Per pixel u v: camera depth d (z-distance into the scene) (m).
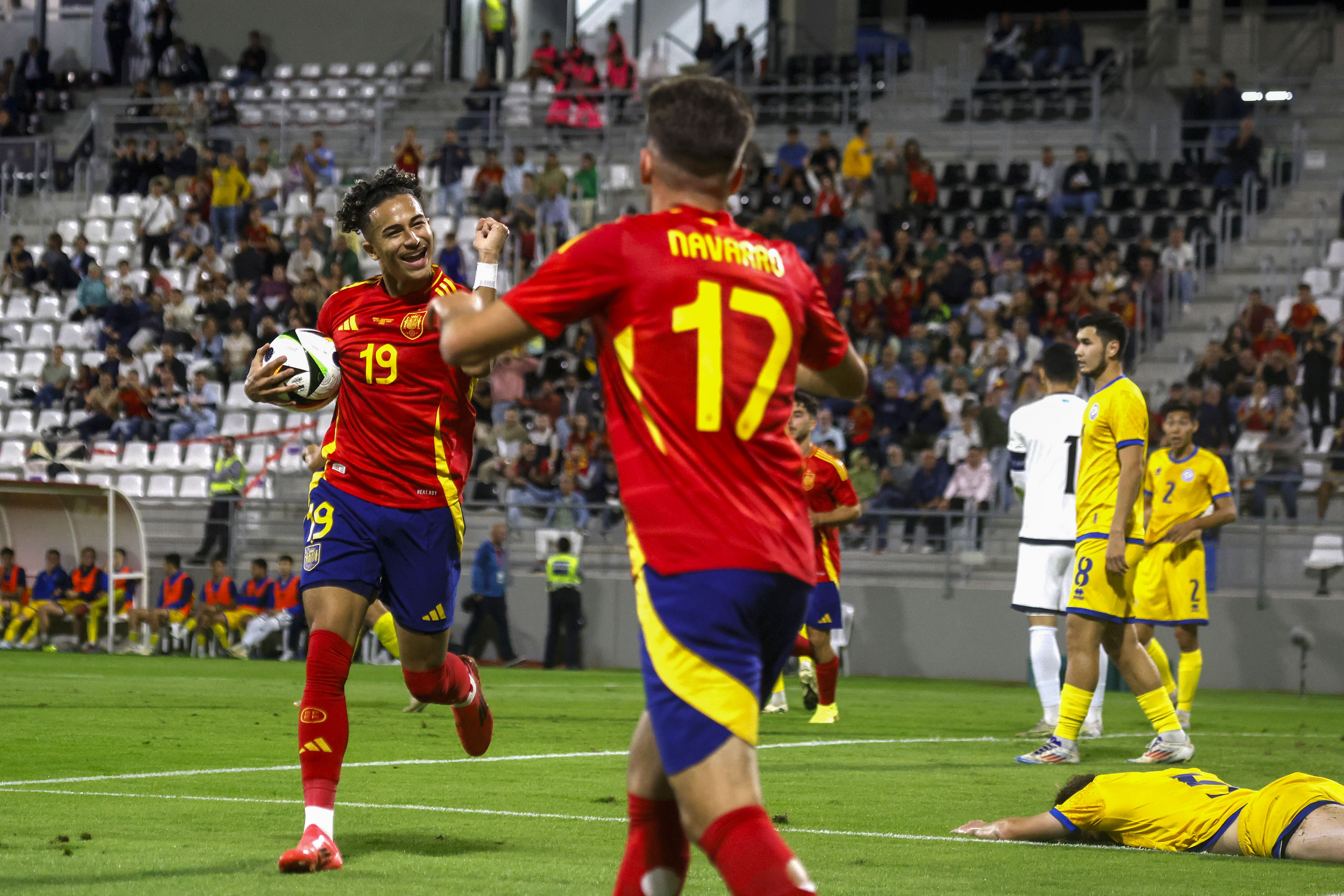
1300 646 38.75
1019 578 23.64
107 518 48.88
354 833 12.51
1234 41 71.69
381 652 47.16
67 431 57.53
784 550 7.10
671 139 7.46
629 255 7.23
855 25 80.06
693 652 6.89
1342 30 73.75
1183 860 11.78
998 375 50.88
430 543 12.35
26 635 48.59
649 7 83.06
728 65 77.31
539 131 73.94
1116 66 70.38
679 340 7.13
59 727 22.11
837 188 63.88
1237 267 58.69
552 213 63.78
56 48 89.62
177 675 36.66
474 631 48.28
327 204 70.38
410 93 81.56
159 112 79.88
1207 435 46.47
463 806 14.35
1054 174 62.84
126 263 65.50
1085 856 11.97
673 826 7.53
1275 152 62.25
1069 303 54.22
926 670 46.31
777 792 16.03
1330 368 46.53
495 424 55.25
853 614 46.81
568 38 84.62
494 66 84.75
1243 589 44.31
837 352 8.03
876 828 13.45
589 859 11.27
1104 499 19.05
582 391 53.53
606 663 48.56
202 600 50.94
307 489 56.38
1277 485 44.88
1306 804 11.81
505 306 7.25
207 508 54.06
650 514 7.06
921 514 46.22
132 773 16.72
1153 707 19.33
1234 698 38.38
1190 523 26.67
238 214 69.00
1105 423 18.91
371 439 12.25
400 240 12.05
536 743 21.25
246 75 82.50
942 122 70.94
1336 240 57.44
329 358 12.59
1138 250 57.12
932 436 48.88
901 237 59.56
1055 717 23.59
